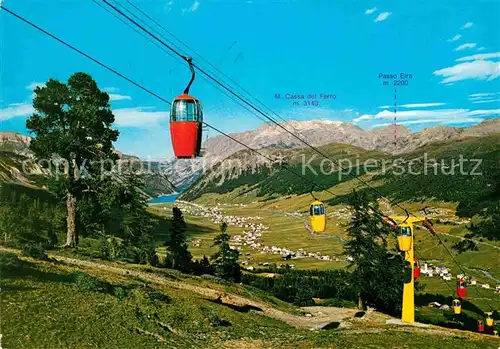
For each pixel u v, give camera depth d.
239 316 49.91
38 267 45.31
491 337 53.81
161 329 37.66
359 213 82.12
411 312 60.59
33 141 66.12
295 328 51.38
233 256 101.38
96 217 74.19
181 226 101.38
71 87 67.06
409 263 60.12
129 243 97.00
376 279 79.62
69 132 66.31
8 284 37.22
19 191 183.75
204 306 49.09
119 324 35.84
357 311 72.12
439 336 49.25
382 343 41.22
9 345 27.11
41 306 34.47
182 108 21.17
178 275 70.56
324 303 92.19
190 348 34.66
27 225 98.19
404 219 60.78
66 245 69.31
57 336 30.19
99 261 64.81
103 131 68.62
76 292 40.34
